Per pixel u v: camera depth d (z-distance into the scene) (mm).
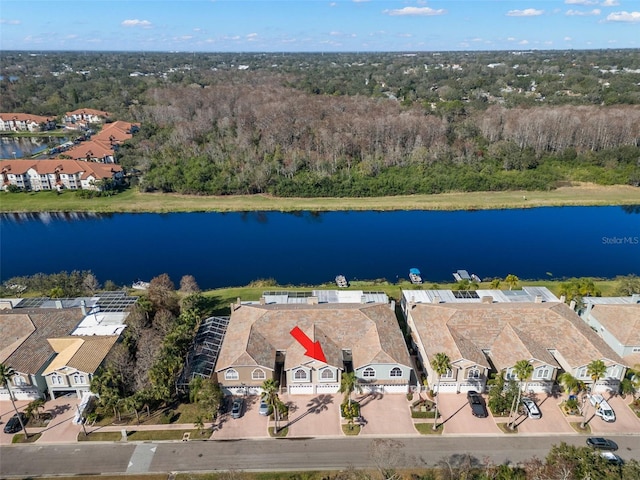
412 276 95438
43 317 68000
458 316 65750
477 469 49812
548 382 60125
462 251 111625
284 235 122250
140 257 109625
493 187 146750
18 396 59781
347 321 65750
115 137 181875
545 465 46750
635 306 68938
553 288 89812
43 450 52906
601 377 56688
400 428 55625
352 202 140000
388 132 165750
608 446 52000
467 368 59219
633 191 145500
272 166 150750
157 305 75625
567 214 134250
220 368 58406
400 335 65000
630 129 163625
